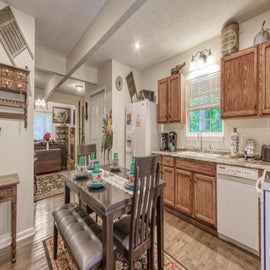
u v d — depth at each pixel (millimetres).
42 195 3502
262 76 1988
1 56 2000
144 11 2188
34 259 1758
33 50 2281
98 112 4305
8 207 2021
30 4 2092
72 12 2250
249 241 1854
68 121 9633
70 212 1727
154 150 3324
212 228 2301
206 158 2305
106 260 1184
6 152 2043
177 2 2039
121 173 2020
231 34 2398
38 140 8391
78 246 1246
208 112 2996
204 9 2164
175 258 1785
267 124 2238
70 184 1777
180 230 2307
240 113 2182
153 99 3695
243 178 1908
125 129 3848
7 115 2053
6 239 1987
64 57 3551
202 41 2936
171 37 2803
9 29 2076
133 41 2916
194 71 3135
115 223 1564
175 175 2740
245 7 2133
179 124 3395
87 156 2359
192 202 2479
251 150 2234
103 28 2158
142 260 1752
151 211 1456
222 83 2369
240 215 1930
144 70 4164
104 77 3887
